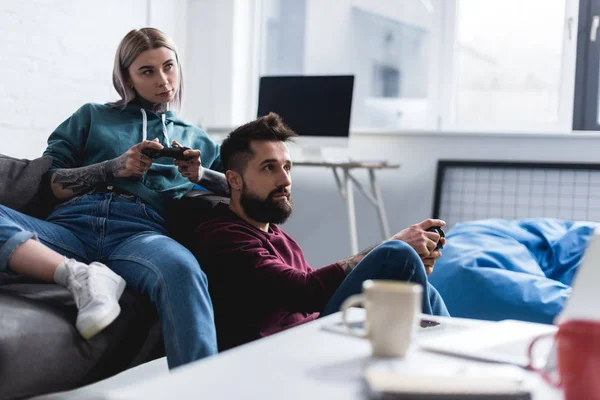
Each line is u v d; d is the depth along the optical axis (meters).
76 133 2.26
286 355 1.00
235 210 2.09
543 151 3.84
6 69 3.55
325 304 1.85
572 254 2.79
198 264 1.82
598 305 0.98
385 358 1.00
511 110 4.07
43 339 1.52
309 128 4.01
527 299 2.41
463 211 3.97
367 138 4.25
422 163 4.12
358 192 4.27
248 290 1.90
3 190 2.05
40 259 1.68
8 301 1.59
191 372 0.90
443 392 0.82
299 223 4.40
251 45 4.70
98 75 4.08
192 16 4.68
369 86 4.41
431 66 4.23
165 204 2.20
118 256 1.90
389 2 4.33
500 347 1.09
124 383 2.21
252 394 0.82
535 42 4.00
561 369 0.86
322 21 4.53
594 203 3.68
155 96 2.31
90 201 2.08
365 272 1.68
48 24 3.75
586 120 3.90
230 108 4.61
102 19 4.07
